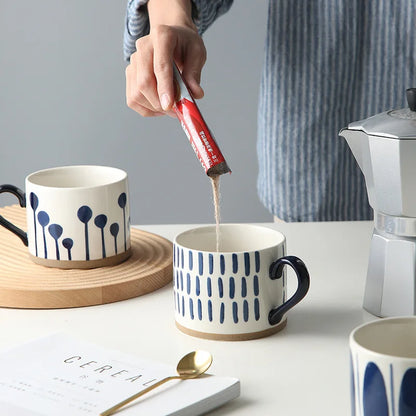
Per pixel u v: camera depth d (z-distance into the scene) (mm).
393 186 937
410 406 621
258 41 2490
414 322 681
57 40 2518
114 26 2506
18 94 2566
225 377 815
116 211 1164
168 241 1293
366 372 634
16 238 1319
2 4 2484
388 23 1616
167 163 2619
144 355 917
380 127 928
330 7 1615
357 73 1665
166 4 1438
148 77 1180
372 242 1022
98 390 781
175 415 740
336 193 1740
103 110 2578
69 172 1266
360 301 1074
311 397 811
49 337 915
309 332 977
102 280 1102
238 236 1052
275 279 958
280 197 1756
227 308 944
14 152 2619
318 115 1679
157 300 1093
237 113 2557
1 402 763
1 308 1068
